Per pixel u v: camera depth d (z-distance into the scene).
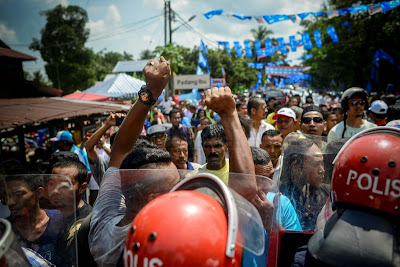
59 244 1.54
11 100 7.97
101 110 8.01
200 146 5.12
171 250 0.93
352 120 4.05
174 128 6.12
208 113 8.96
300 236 1.42
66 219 1.56
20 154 7.12
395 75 22.56
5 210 1.56
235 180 1.33
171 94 20.06
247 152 1.41
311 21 26.86
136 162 1.47
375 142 1.14
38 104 7.88
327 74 28.83
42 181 1.58
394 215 1.06
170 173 1.43
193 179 1.18
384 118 4.63
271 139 3.22
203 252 0.93
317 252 1.05
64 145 4.93
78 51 27.98
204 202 1.02
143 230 0.99
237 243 1.04
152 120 9.38
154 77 1.51
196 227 0.95
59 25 23.11
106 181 1.56
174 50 18.70
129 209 1.41
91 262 1.65
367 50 23.03
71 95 15.42
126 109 8.52
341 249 1.01
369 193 1.08
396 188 1.06
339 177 1.17
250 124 4.45
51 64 27.83
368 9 9.79
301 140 1.92
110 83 19.53
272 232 1.29
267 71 30.44
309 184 1.84
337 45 24.88
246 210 1.15
